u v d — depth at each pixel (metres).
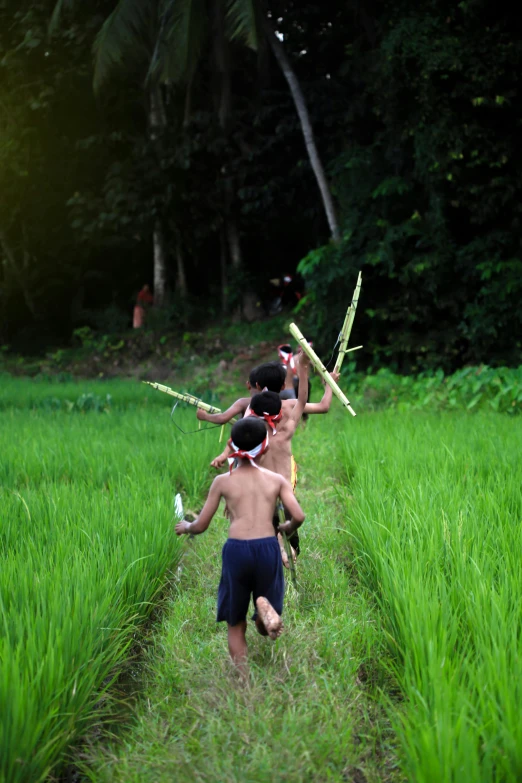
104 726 3.72
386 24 17.97
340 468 9.05
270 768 3.06
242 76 24.45
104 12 22.47
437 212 16.81
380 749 3.37
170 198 21.77
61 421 12.93
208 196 22.69
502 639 3.38
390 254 17.08
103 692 3.68
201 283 27.34
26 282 27.22
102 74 19.09
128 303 28.45
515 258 16.48
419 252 17.52
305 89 21.86
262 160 22.81
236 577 3.87
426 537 4.95
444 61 15.51
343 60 22.77
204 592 5.23
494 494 6.00
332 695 3.58
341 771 3.10
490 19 16.11
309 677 3.80
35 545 5.12
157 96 23.23
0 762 2.88
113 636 4.12
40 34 22.28
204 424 11.93
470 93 15.94
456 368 17.62
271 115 22.48
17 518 5.85
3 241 26.52
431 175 16.62
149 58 21.03
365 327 18.52
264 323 22.97
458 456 7.78
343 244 18.11
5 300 27.58
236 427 4.02
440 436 9.30
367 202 18.09
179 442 9.71
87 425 12.07
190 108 22.97
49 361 24.22
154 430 11.09
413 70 16.20
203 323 24.39
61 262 27.39
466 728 2.78
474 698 3.09
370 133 20.78
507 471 7.20
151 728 3.49
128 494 6.67
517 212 16.61
